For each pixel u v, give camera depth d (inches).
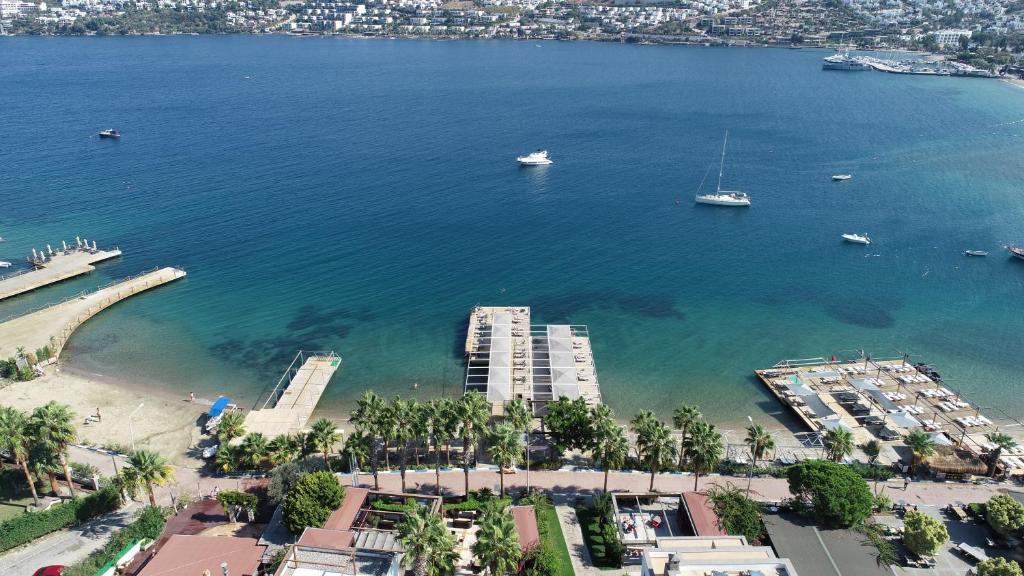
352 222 7632.9
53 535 3189.0
